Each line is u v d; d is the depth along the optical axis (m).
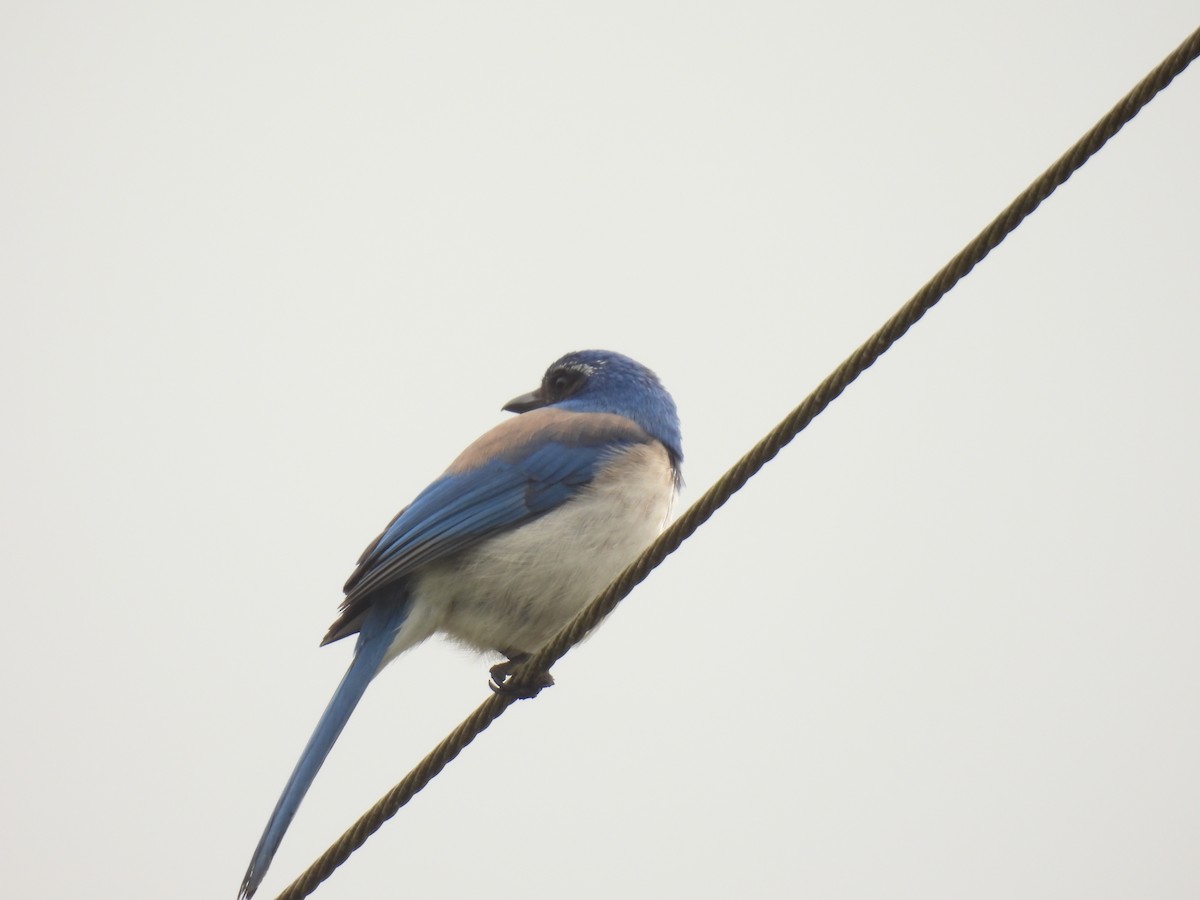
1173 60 8.53
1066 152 8.83
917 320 9.28
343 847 10.12
